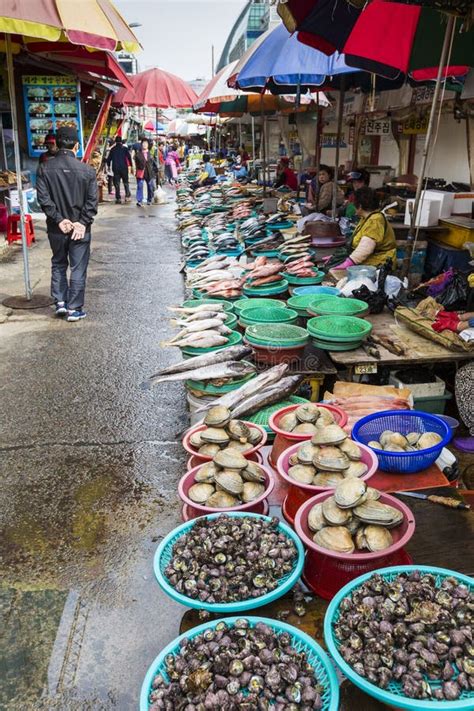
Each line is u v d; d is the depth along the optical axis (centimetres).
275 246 698
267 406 345
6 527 322
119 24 571
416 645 168
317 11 488
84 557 298
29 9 501
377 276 500
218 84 911
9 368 535
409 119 956
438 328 395
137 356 563
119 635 251
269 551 212
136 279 858
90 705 219
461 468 341
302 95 1006
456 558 230
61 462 386
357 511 215
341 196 880
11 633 252
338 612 185
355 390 362
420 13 509
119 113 2141
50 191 619
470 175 814
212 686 169
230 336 427
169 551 223
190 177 1983
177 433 422
